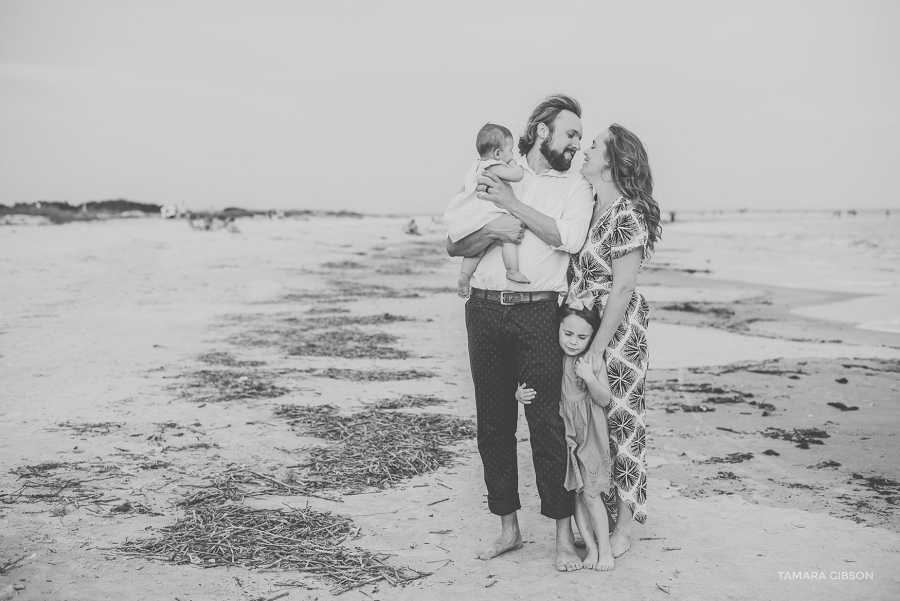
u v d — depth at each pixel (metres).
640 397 3.70
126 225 35.88
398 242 40.19
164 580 3.42
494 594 3.34
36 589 3.29
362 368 8.47
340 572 3.53
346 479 4.82
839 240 45.59
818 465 5.20
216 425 5.98
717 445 5.70
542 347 3.60
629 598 3.30
